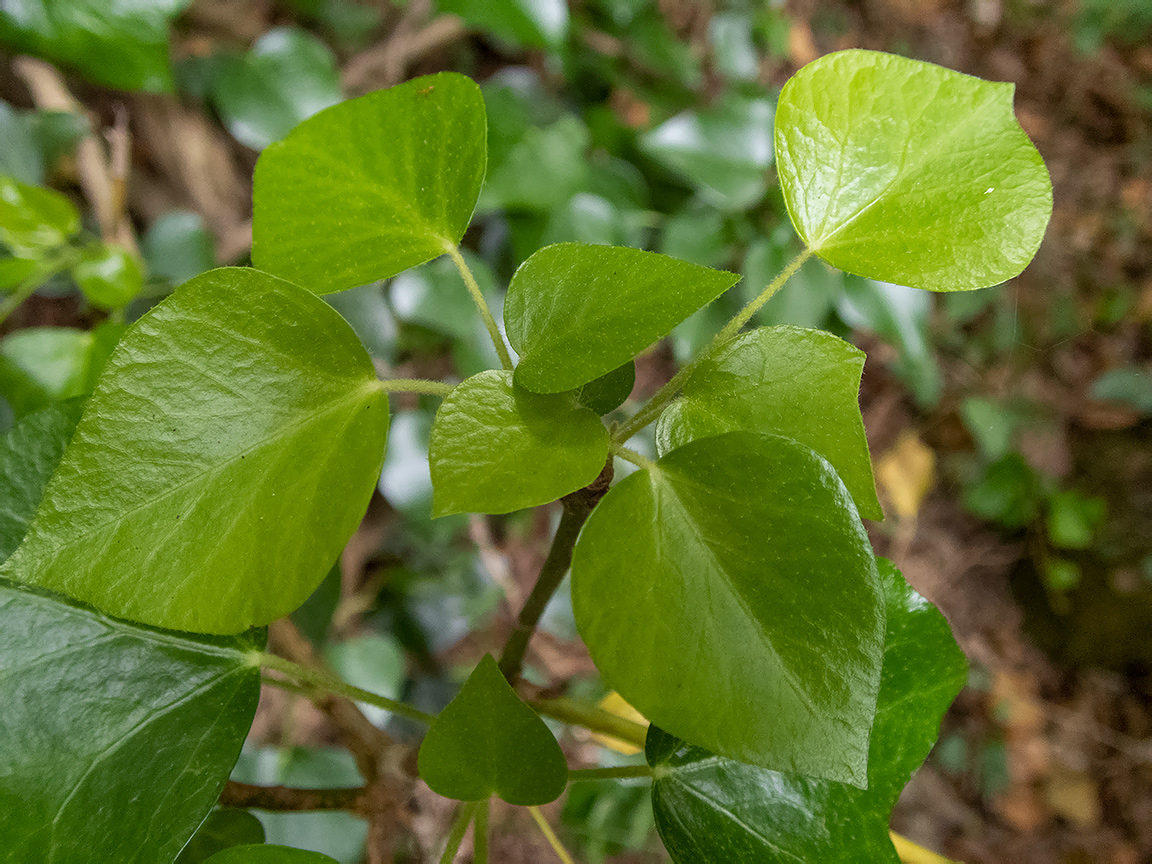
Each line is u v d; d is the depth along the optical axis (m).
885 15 0.90
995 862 0.70
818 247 0.15
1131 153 0.95
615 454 0.13
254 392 0.13
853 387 0.13
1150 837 0.72
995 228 0.14
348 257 0.15
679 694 0.12
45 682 0.15
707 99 0.66
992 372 0.81
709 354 0.14
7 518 0.16
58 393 0.28
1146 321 0.87
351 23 0.55
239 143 0.52
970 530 0.81
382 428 0.14
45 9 0.30
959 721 0.76
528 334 0.13
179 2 0.31
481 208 0.45
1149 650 0.76
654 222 0.53
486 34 0.60
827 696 0.12
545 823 0.22
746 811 0.16
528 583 0.60
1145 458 0.78
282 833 0.34
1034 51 0.97
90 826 0.15
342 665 0.44
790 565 0.12
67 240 0.31
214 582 0.13
